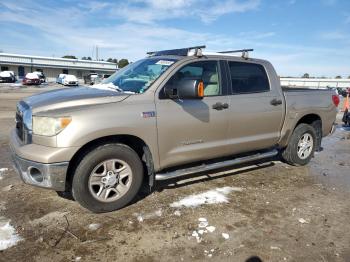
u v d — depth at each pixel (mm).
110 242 3270
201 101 4379
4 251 3062
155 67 4406
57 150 3434
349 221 3869
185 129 4250
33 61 65750
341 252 3221
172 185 4758
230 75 4781
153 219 3748
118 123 3697
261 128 5141
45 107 3639
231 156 5355
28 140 3656
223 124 4617
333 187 4996
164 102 4066
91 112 3586
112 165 3818
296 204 4305
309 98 5809
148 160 4062
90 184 3701
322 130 6160
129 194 3971
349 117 11008
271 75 5320
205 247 3230
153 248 3189
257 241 3367
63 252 3082
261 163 6059
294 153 5793
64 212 3848
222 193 4562
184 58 4387
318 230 3633
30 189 4469
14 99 19828
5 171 5180
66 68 69312
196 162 4781
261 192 4672
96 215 3809
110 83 4637
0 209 3879
